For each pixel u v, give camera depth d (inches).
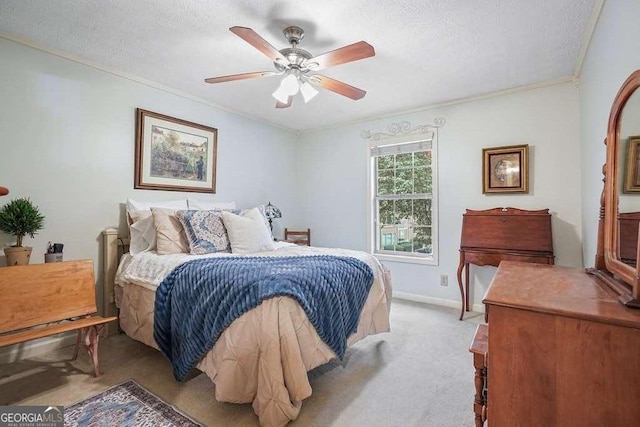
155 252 101.2
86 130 102.7
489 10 75.1
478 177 133.0
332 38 87.4
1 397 69.9
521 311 37.5
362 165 166.6
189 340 71.1
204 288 71.1
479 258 120.3
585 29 83.0
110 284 104.7
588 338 34.1
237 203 154.0
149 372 81.0
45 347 92.4
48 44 91.9
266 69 107.8
